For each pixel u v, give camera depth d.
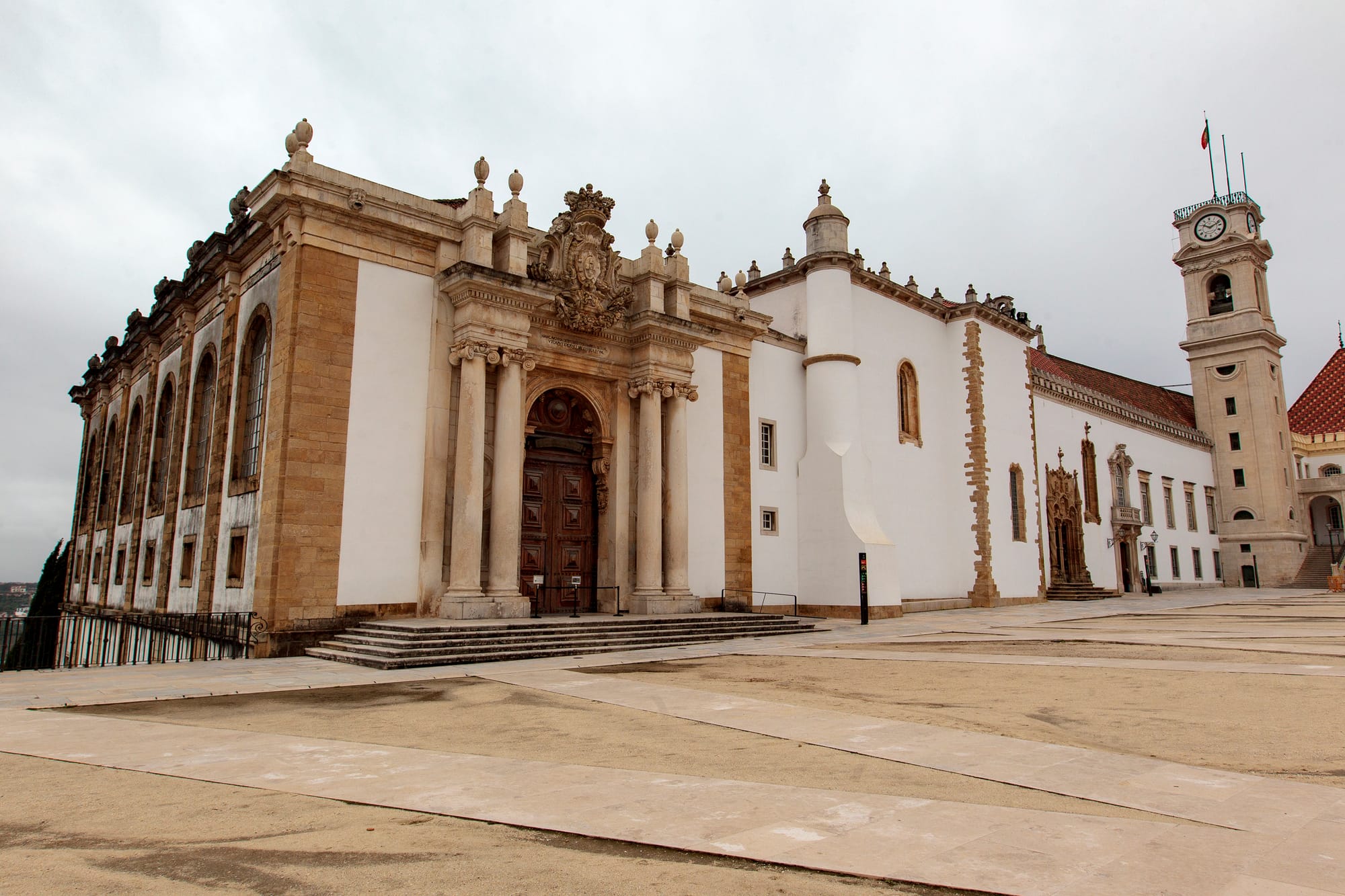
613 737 9.00
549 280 24.00
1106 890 4.46
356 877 4.72
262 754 8.16
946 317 40.06
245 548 20.19
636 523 25.55
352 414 19.81
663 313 25.36
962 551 38.12
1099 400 54.00
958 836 5.43
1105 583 51.47
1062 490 48.03
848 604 30.17
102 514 37.56
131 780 7.10
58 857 5.11
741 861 4.99
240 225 23.67
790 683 13.26
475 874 4.79
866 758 7.90
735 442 29.53
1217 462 68.44
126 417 35.62
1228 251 68.12
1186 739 8.70
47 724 9.89
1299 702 10.84
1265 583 64.94
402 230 21.11
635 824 5.74
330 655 17.36
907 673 14.43
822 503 31.42
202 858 5.07
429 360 21.41
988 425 39.25
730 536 28.75
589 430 25.81
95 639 33.59
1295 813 5.96
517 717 10.37
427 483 20.84
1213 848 5.19
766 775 7.24
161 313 30.19
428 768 7.50
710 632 22.03
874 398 35.12
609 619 21.33
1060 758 7.83
